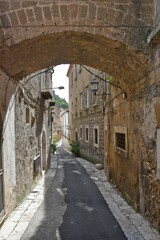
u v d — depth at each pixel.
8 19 4.10
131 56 4.58
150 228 4.79
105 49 4.86
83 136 18.89
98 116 13.10
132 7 4.30
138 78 5.34
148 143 4.93
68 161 17.45
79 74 20.58
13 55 4.63
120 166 7.66
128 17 4.29
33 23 4.14
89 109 15.91
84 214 5.89
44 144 12.80
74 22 4.19
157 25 4.09
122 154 7.18
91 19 4.21
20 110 6.82
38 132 10.36
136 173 5.85
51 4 4.14
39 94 10.59
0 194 4.95
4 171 5.14
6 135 5.35
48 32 4.18
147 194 5.09
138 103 5.60
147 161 5.04
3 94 5.12
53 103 16.39
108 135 9.84
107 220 5.44
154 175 4.61
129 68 5.19
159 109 4.17
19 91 6.63
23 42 4.21
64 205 6.65
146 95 4.95
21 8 4.11
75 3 4.17
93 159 15.04
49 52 5.17
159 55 4.09
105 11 4.24
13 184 5.97
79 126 21.23
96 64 6.02
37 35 4.16
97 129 13.53
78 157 20.66
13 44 4.14
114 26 4.27
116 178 8.27
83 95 18.41
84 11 4.20
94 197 7.45
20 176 6.76
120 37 4.29
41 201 7.05
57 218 5.62
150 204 4.90
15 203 6.22
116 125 8.22
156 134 4.44
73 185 9.20
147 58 4.37
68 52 5.41
